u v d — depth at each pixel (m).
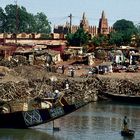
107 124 84.94
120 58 164.25
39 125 81.31
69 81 123.12
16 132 76.12
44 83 118.94
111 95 116.19
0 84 105.31
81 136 74.88
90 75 132.88
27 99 94.19
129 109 104.25
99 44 189.75
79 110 100.19
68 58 166.38
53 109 78.25
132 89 122.62
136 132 79.19
